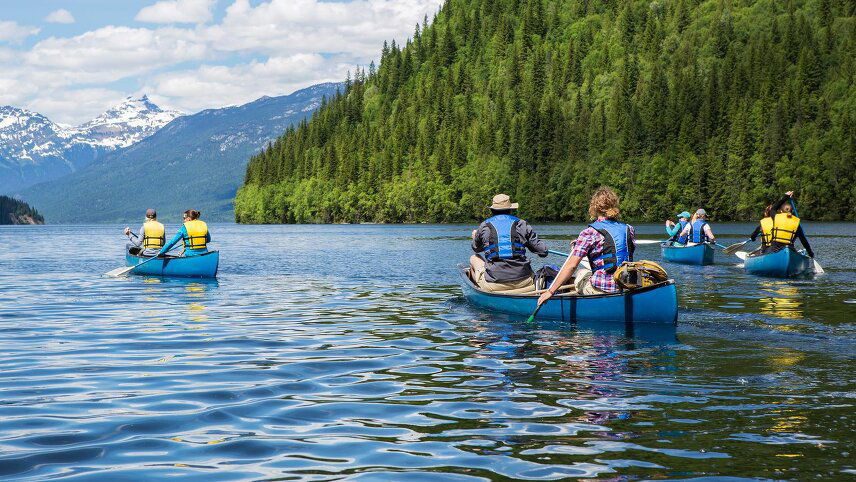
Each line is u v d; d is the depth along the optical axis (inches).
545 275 424.2
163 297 530.0
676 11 7116.1
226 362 280.7
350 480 150.5
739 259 960.3
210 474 154.6
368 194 5610.2
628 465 156.5
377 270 804.6
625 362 275.3
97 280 677.9
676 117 4997.5
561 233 2239.2
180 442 177.3
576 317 385.1
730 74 5625.0
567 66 6752.0
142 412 204.8
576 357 287.0
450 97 6761.8
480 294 440.8
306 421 195.8
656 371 257.6
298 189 5944.9
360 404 213.6
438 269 820.6
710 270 764.0
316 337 343.9
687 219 936.3
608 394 222.7
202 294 553.0
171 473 155.2
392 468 157.4
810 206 4116.6
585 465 156.9
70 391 230.8
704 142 4699.8
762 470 151.9
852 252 1066.7
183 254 719.7
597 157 4879.4
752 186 4340.6
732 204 4357.8
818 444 169.8
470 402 214.7
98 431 186.1
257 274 748.6
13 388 235.0
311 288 598.5
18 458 164.2
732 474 149.8
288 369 266.1
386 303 489.7
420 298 521.0
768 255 681.6
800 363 270.7
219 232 2965.1
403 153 5826.8
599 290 380.8
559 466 156.6
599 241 379.6
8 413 203.5
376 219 5541.3
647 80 6013.8
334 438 180.2
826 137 4301.2
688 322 378.9
